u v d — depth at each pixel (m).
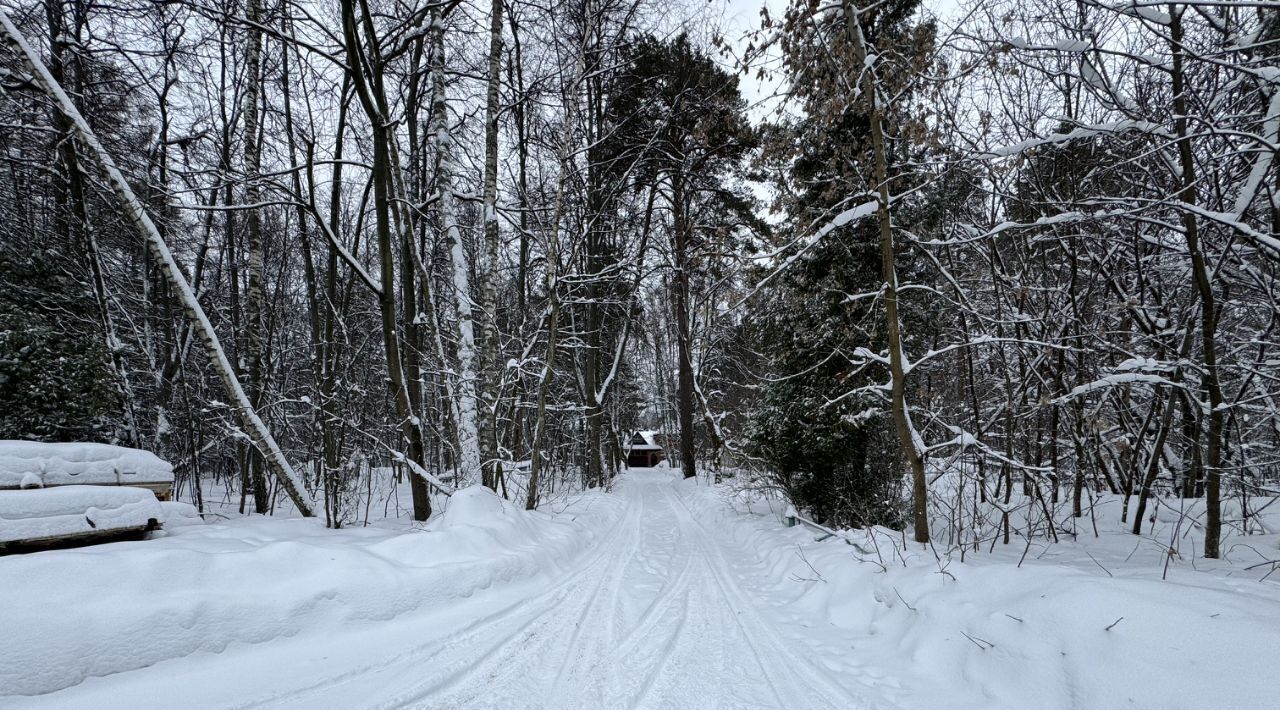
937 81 5.61
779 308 9.88
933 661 3.88
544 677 3.65
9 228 11.46
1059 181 7.76
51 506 4.86
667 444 42.03
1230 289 7.78
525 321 13.45
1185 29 5.91
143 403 15.60
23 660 2.95
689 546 9.23
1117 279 8.45
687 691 3.51
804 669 3.91
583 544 8.61
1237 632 2.80
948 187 8.06
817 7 5.93
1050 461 8.51
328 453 8.89
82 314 11.55
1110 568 5.27
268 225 16.31
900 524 8.48
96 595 3.43
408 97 10.63
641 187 14.42
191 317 6.79
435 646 4.06
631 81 11.62
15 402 8.73
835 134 8.38
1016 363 9.19
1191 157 5.76
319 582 4.34
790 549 7.50
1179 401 8.38
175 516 6.04
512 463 9.48
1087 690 2.99
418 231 13.37
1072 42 5.01
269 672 3.47
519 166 12.26
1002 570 4.39
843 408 8.60
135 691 3.11
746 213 17.17
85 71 10.36
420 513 8.51
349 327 14.00
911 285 6.27
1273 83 4.24
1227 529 6.98
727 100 9.97
